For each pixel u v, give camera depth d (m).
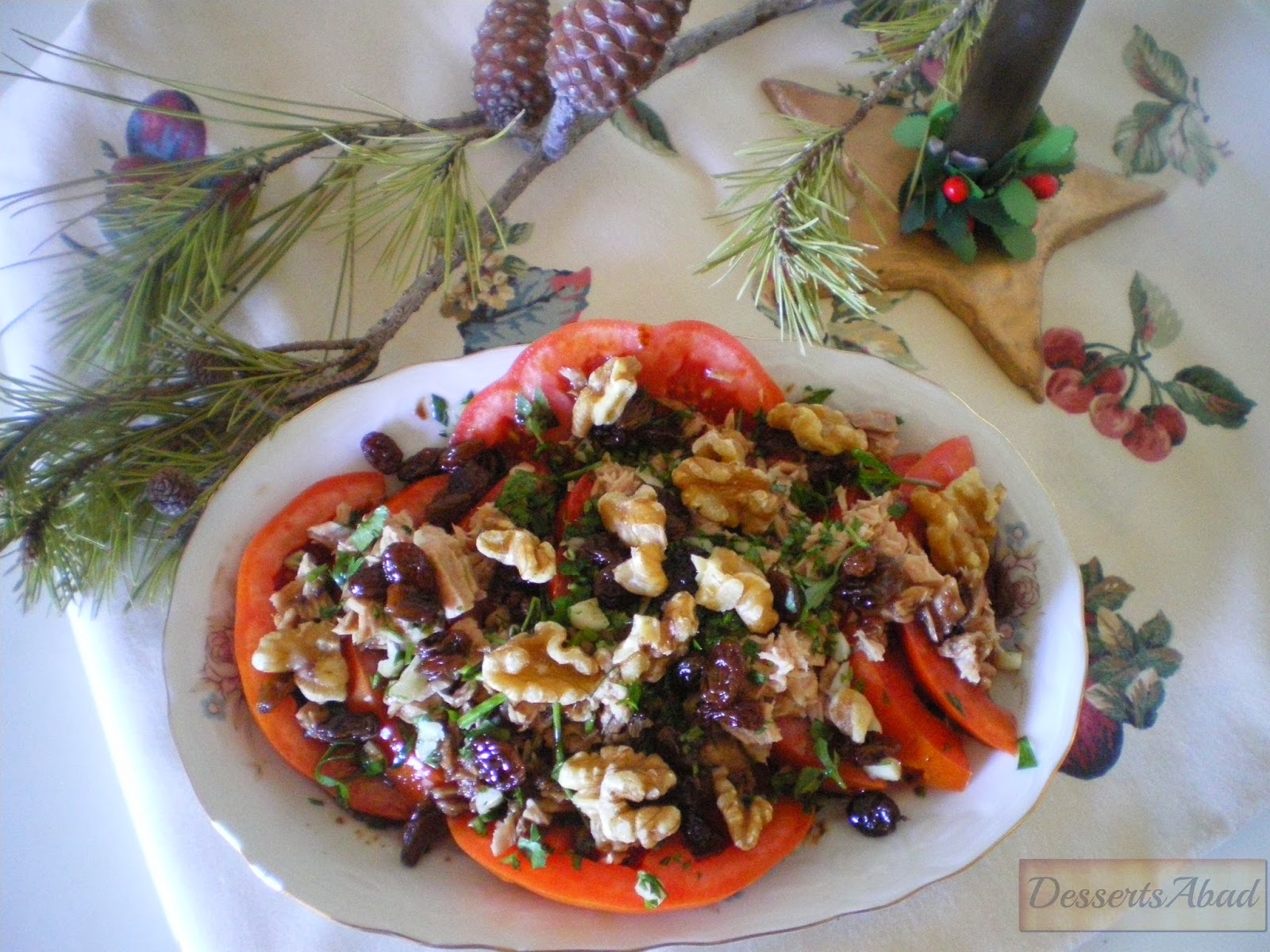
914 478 0.37
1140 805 0.38
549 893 0.32
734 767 0.33
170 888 0.34
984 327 0.45
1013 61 0.40
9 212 0.41
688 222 0.47
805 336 0.44
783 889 0.32
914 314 0.46
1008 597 0.37
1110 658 0.41
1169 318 0.47
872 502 0.36
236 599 0.35
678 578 0.34
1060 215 0.47
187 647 0.34
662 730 0.33
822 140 0.39
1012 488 0.37
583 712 0.33
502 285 0.45
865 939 0.35
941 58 0.50
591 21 0.37
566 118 0.41
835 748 0.34
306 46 0.48
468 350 0.44
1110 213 0.48
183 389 0.37
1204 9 0.54
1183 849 0.37
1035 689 0.35
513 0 0.43
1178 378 0.46
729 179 0.48
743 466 0.36
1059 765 0.33
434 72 0.49
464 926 0.31
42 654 0.40
